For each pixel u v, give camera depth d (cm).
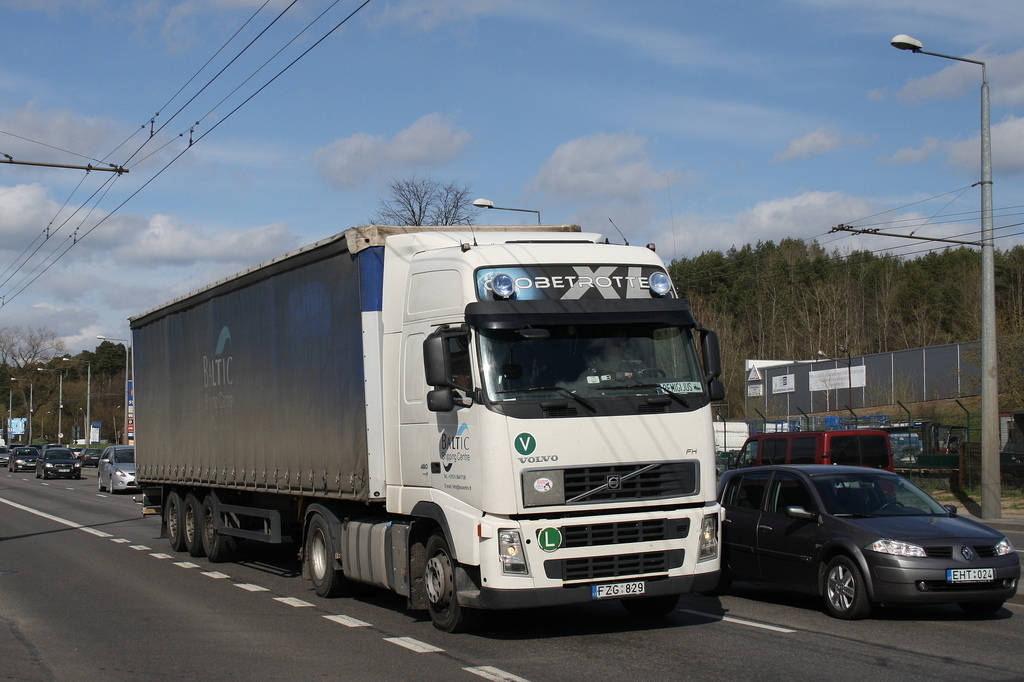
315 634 934
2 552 1725
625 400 872
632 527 858
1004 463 3014
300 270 1188
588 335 885
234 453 1402
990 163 2303
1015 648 834
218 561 1545
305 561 1204
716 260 8525
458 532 870
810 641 870
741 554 1130
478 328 862
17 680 760
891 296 7819
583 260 917
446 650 848
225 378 1438
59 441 9819
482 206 2920
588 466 851
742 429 4459
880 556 946
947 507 1066
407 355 980
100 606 1123
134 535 2056
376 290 1032
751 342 7988
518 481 831
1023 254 6975
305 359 1170
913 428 3394
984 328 2317
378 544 1020
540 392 854
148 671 788
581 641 882
